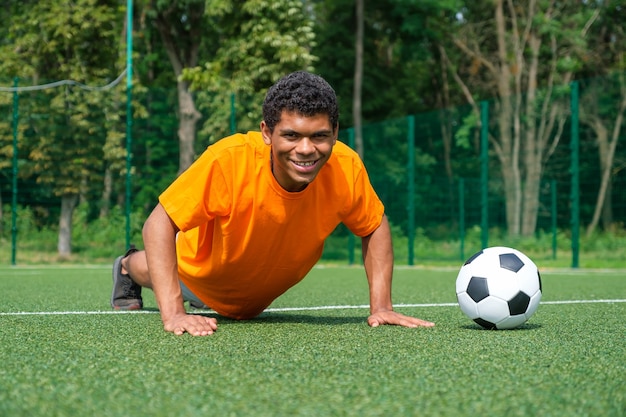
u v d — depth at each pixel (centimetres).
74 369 212
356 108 2197
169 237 303
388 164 1464
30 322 343
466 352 246
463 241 1346
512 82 2383
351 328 314
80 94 1387
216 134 1395
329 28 2423
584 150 1628
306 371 208
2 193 1420
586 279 834
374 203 328
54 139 1371
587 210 1559
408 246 1244
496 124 1736
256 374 204
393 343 266
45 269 1073
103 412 161
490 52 2473
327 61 2444
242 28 1714
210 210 298
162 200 299
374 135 1463
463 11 2530
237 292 336
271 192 294
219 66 1720
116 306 416
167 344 262
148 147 1407
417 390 183
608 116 1662
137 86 1581
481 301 310
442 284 739
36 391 182
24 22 1638
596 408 168
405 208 1420
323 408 164
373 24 2511
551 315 399
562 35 2288
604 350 257
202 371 208
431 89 2731
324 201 308
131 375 202
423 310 431
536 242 1491
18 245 1368
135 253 407
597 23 2419
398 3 2319
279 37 1667
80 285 693
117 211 1393
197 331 286
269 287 335
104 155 1388
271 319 368
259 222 299
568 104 1720
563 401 174
